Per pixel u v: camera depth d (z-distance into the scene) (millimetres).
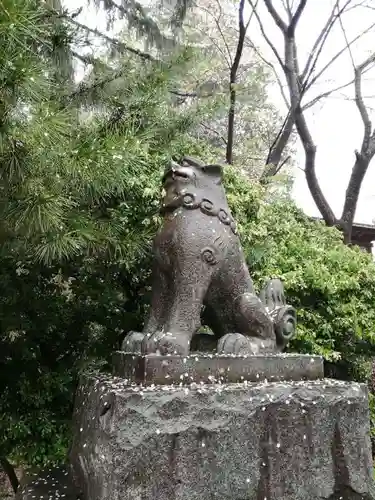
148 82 2846
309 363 2119
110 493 1591
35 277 3297
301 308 3695
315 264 3811
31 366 3217
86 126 2557
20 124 1907
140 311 3475
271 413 1824
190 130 3369
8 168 2070
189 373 1818
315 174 6199
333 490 1900
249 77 6672
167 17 4871
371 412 4184
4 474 4645
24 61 1830
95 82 3021
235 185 3631
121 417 1640
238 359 1916
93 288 3379
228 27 7094
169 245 2025
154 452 1639
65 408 3268
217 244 2045
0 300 3207
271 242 3668
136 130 2521
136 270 3350
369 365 4281
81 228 2412
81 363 3271
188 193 2072
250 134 8016
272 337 2174
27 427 3051
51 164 2115
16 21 1746
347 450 1949
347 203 6207
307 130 6207
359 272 3926
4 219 2252
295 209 4598
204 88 4809
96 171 2184
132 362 1891
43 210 2113
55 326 3352
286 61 6203
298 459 1834
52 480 2213
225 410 1747
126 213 3076
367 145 6199
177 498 1628
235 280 2121
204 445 1692
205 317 2277
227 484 1704
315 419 1895
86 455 1826
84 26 3340
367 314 3842
